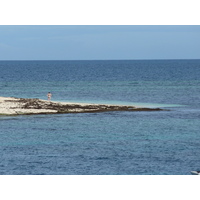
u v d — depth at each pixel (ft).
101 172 196.75
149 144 256.32
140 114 373.61
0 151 235.81
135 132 294.25
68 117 348.38
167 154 231.30
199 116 366.43
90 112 373.61
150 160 218.79
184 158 223.71
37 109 370.12
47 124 317.63
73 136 278.05
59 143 257.14
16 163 211.41
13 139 266.77
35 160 217.36
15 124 314.96
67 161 215.51
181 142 262.47
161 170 198.80
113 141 263.90
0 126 306.76
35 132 289.12
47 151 236.43
